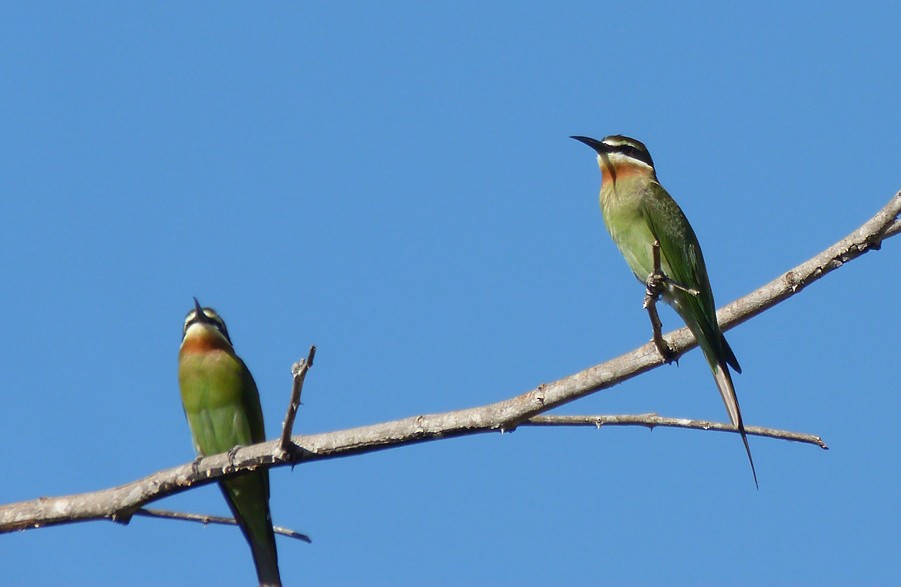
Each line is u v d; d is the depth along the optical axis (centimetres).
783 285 1012
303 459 973
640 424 974
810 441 969
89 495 1019
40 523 1014
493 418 934
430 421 946
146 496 1006
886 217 928
